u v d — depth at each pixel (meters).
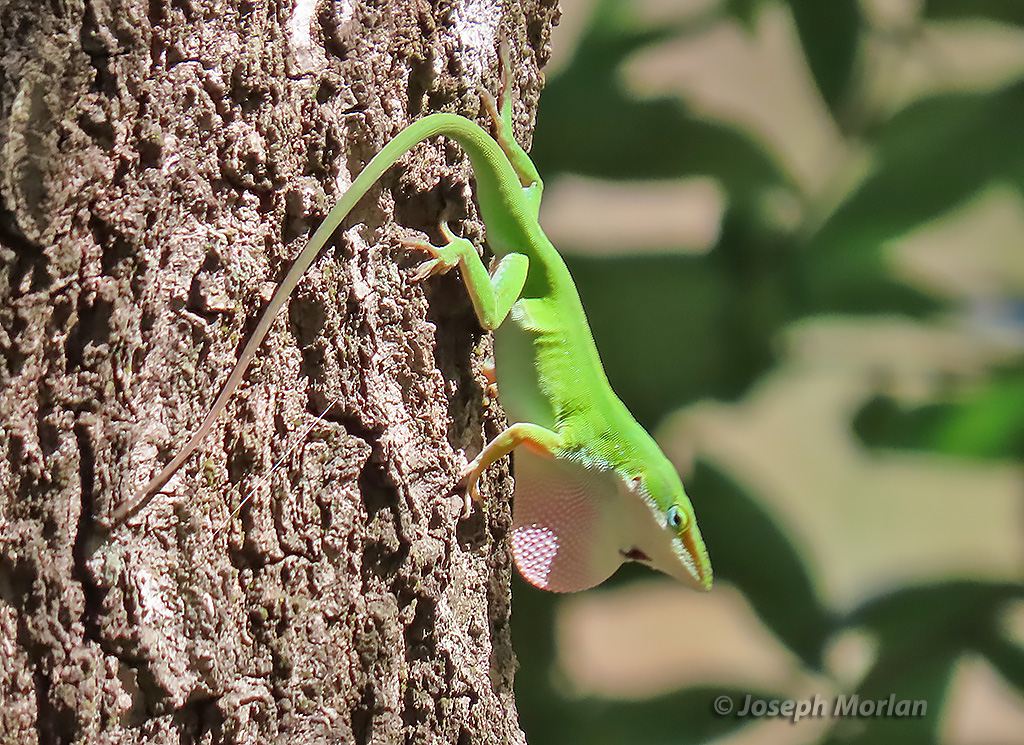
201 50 1.15
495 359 1.19
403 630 1.17
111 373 1.15
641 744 1.27
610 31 1.29
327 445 1.16
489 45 1.19
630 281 1.27
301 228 1.16
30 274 1.14
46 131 1.14
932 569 1.28
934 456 1.29
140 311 1.15
